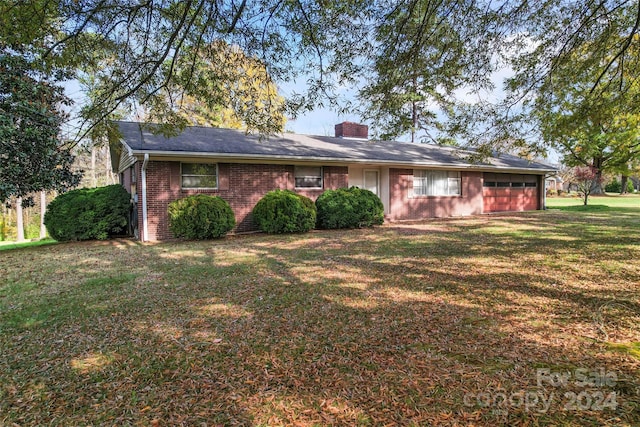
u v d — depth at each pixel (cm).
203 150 1005
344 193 1191
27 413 230
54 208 1010
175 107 551
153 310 416
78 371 282
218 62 498
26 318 399
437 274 550
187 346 321
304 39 461
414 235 995
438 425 206
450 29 466
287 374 268
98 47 446
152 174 991
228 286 508
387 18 444
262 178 1158
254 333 345
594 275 515
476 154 720
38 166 611
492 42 495
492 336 323
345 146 1452
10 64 517
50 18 397
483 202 1694
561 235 916
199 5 391
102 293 488
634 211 1595
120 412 228
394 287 486
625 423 201
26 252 844
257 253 764
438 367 272
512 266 587
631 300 406
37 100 574
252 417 220
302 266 627
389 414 218
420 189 1509
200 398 241
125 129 1091
